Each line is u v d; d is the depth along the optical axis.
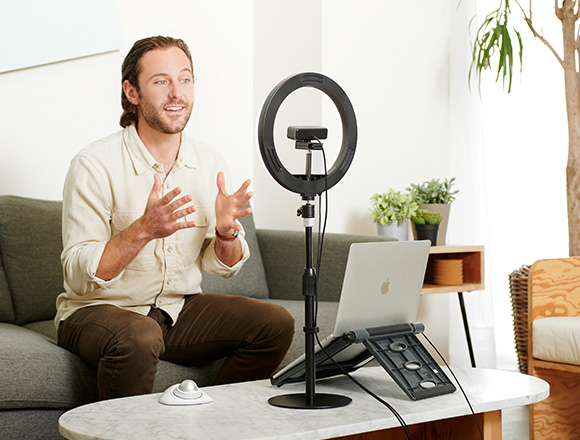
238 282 2.97
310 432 1.33
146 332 1.96
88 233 2.07
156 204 1.89
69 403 1.99
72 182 2.10
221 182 2.08
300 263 3.05
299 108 3.43
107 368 1.94
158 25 3.28
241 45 3.58
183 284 2.26
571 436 2.69
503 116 4.17
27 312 2.53
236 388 1.65
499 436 1.64
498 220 4.16
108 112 3.12
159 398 1.55
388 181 3.71
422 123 3.84
